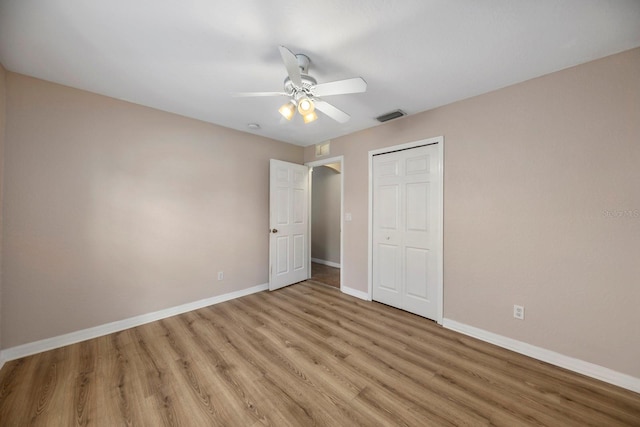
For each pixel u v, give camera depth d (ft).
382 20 4.91
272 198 12.23
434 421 4.79
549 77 6.69
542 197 6.78
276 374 6.12
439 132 8.84
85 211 7.70
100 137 7.95
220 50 5.86
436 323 8.90
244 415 4.92
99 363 6.49
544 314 6.75
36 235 6.95
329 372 6.20
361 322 8.95
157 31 5.23
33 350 6.89
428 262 9.26
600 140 5.99
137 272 8.68
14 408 5.01
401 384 5.80
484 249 7.81
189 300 9.92
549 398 5.38
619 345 5.76
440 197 8.75
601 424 4.74
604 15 4.71
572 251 6.35
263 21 4.95
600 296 5.99
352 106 8.82
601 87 5.98
